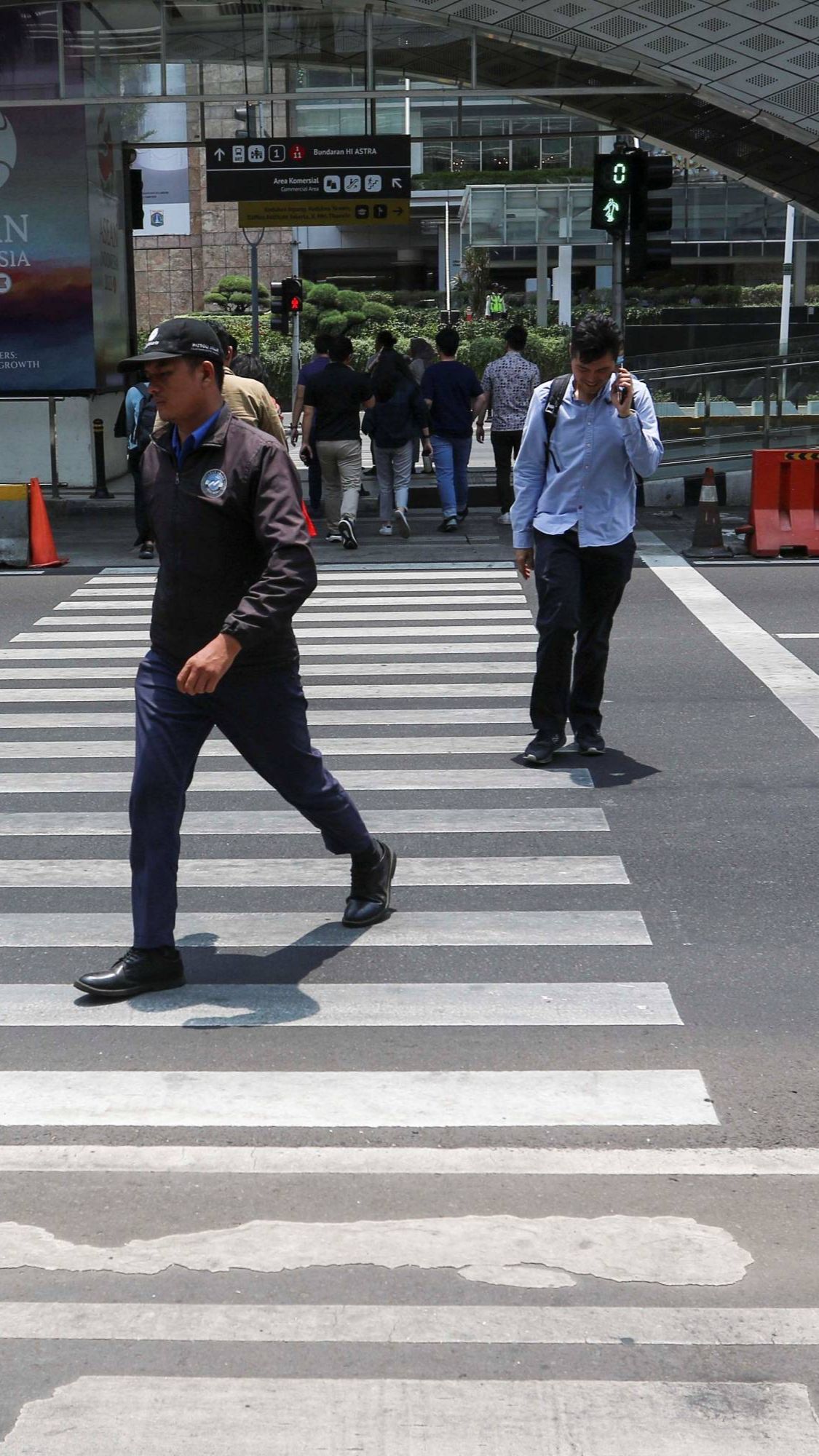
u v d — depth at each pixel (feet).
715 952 20.02
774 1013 18.11
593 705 29.94
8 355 77.36
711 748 30.30
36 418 79.51
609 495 28.12
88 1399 11.21
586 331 27.02
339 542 61.67
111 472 86.84
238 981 19.20
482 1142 15.03
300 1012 18.24
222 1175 14.42
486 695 35.24
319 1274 12.76
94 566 57.21
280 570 17.16
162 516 17.74
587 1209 13.75
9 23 73.92
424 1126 15.34
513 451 65.62
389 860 21.30
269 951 20.25
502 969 19.52
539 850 24.34
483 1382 11.39
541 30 75.66
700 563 55.36
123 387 84.69
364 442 113.60
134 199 86.89
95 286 77.66
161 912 18.79
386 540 62.23
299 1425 10.93
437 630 43.01
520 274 245.65
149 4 77.56
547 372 175.32
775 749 30.17
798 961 19.67
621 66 76.13
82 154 75.10
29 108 74.64
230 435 17.52
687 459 72.74
